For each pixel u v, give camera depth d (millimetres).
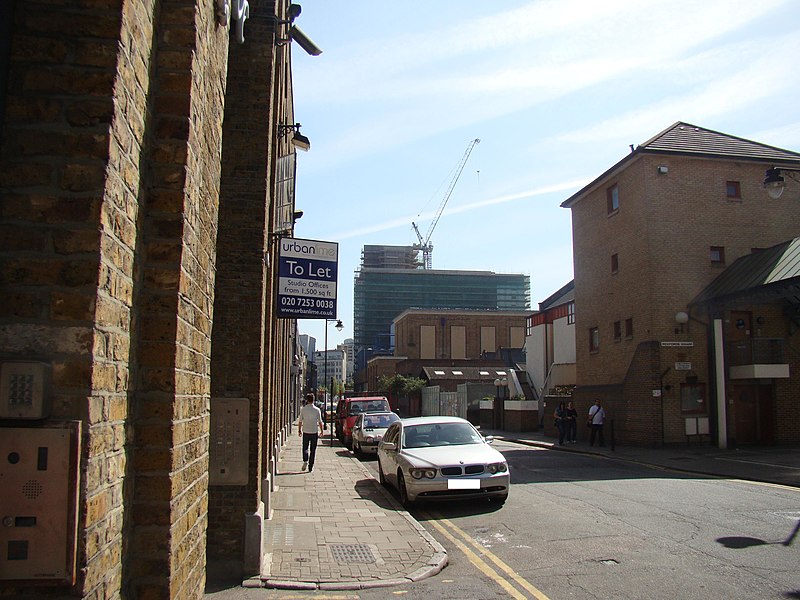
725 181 24125
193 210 2818
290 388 34656
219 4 3451
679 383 22672
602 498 11359
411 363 63125
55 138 2125
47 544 1917
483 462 10906
